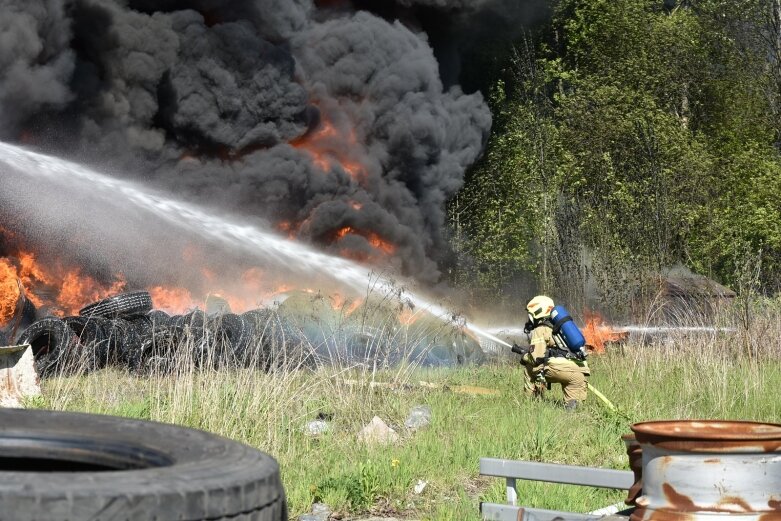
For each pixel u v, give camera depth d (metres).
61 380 9.79
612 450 8.15
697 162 27.88
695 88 34.38
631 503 4.18
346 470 6.95
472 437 8.25
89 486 2.47
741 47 34.41
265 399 8.54
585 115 29.23
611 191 23.77
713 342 13.79
